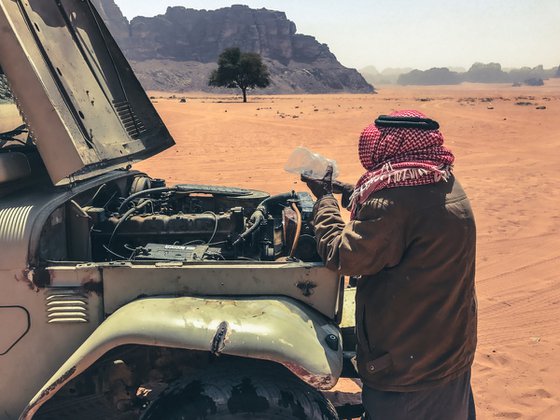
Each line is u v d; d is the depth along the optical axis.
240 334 3.01
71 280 3.36
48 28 3.91
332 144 25.59
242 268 3.37
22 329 3.40
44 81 3.50
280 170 17.78
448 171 2.94
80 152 3.51
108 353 3.40
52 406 3.52
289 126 33.31
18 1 3.67
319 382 2.97
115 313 3.24
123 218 4.41
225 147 23.44
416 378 2.96
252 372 3.18
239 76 117.06
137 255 3.94
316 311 3.43
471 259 2.92
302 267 3.39
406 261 2.89
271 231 4.48
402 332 2.95
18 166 3.75
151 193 5.22
